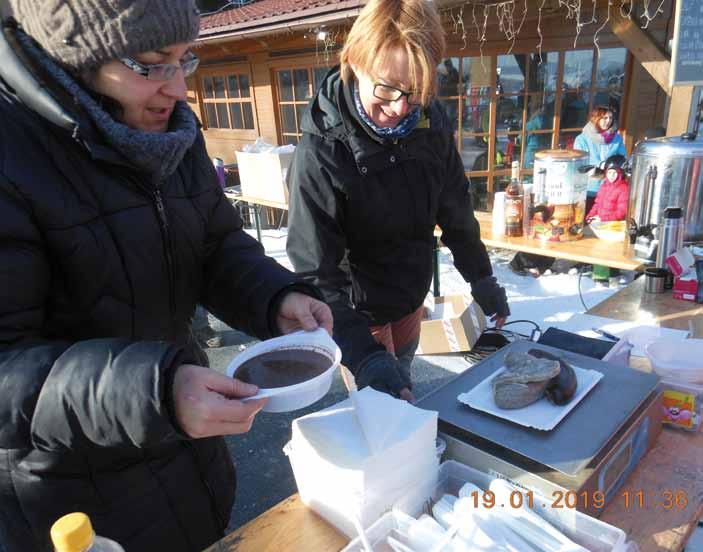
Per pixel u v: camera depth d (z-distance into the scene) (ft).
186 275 3.64
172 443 3.54
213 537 3.96
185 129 3.22
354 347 4.75
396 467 3.01
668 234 6.75
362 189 5.16
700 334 5.46
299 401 2.74
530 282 14.12
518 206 10.07
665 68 11.00
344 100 5.05
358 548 2.78
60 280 2.97
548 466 3.04
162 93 2.86
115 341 2.45
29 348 2.48
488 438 3.31
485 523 2.79
